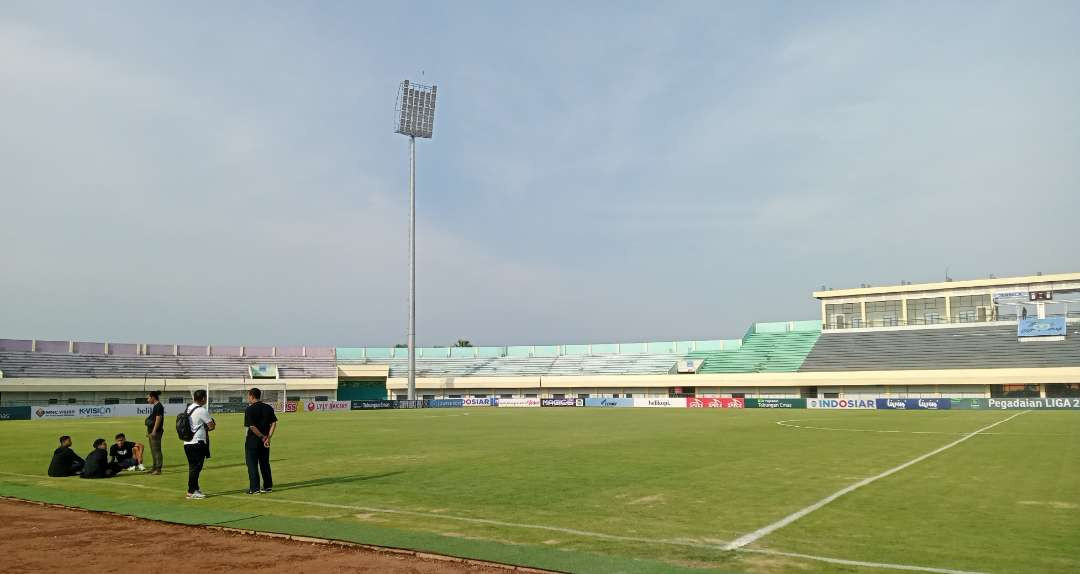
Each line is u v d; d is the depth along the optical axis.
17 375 75.88
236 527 10.22
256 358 97.62
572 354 102.75
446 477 16.44
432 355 106.94
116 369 84.69
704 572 7.77
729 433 32.00
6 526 10.52
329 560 8.43
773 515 11.34
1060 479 15.57
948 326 79.69
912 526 10.42
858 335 84.19
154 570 7.99
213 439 30.47
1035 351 71.06
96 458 16.27
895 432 31.94
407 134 76.25
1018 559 8.46
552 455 21.78
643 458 20.66
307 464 19.53
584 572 7.76
